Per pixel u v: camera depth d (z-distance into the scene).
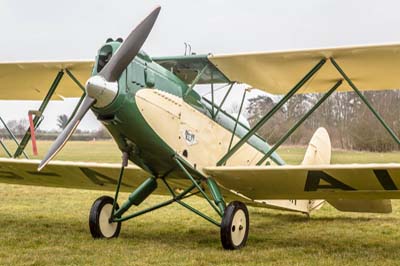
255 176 5.54
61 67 6.71
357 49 5.34
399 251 5.18
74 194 11.20
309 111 6.12
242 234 5.31
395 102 23.72
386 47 5.24
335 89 6.24
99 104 4.68
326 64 5.87
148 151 5.18
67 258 4.54
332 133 24.42
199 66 5.96
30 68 6.83
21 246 5.16
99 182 7.11
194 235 6.18
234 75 6.18
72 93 8.04
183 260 4.54
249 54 5.61
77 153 29.67
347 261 4.59
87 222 7.06
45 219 7.33
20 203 9.44
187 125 5.50
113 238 5.75
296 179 5.47
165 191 6.72
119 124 4.85
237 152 6.54
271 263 4.46
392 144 23.94
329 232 6.62
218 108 6.15
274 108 5.77
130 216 5.80
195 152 5.60
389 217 8.23
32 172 6.89
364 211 7.81
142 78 4.99
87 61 6.46
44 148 32.56
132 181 6.70
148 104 4.97
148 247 5.16
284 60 5.73
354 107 24.09
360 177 5.14
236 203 5.30
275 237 6.16
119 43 4.92
